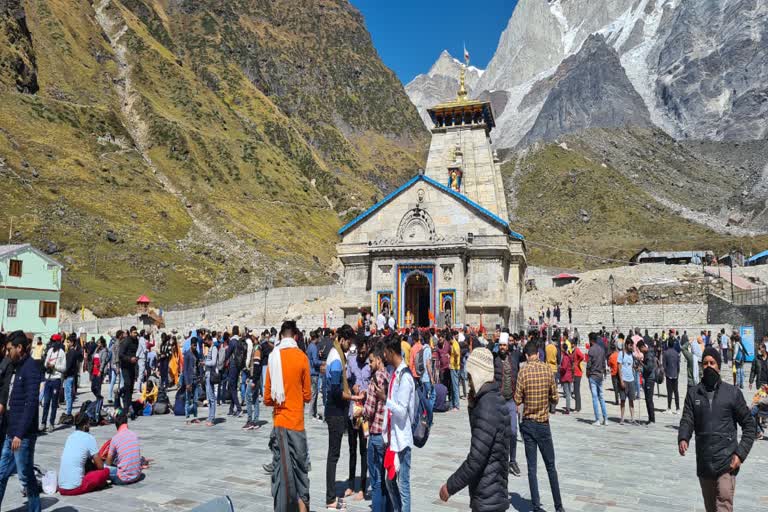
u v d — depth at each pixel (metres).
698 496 12.27
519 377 11.76
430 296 48.69
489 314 48.16
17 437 9.98
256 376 19.72
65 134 129.88
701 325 56.59
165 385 26.73
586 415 24.12
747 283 77.50
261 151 188.25
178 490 12.07
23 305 58.78
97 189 117.75
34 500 10.27
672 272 91.06
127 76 182.25
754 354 39.44
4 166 104.12
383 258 49.94
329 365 11.70
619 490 12.72
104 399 28.20
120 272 96.94
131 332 21.23
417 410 10.13
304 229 158.50
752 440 9.14
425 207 50.88
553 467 11.25
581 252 187.75
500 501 7.66
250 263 119.75
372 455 10.34
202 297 99.44
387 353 10.22
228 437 17.95
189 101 188.62
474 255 49.66
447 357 24.95
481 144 58.84
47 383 19.34
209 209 136.75
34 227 95.12
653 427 21.09
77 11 190.88
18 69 138.75
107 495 11.73
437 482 12.99
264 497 11.55
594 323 67.69
